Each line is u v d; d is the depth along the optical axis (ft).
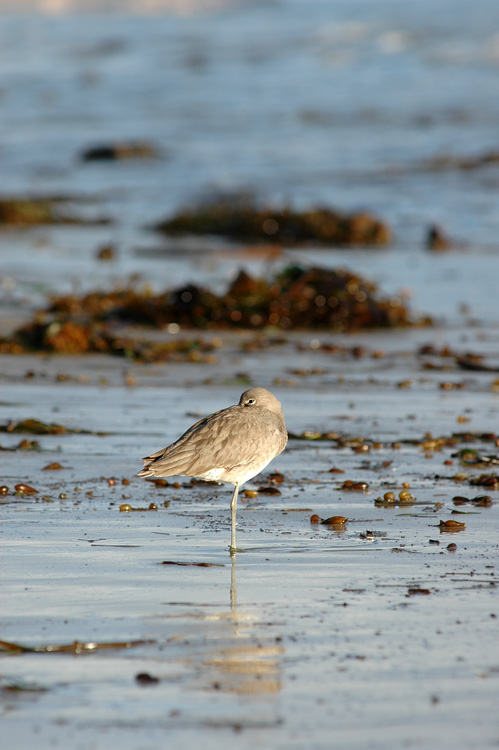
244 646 20.83
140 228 121.49
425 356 59.67
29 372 52.95
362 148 164.35
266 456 29.45
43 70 266.57
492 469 37.17
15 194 139.44
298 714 17.92
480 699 18.45
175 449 28.86
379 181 140.46
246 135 180.55
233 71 249.55
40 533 29.17
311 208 117.91
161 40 309.22
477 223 115.65
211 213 119.85
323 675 19.45
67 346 58.95
